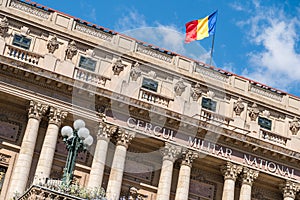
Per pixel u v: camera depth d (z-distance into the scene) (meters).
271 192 53.84
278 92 56.56
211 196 51.41
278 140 54.06
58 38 49.12
